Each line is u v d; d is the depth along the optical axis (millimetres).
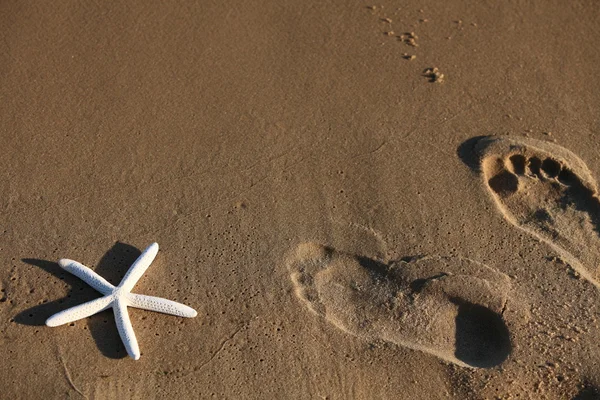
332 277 919
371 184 979
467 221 951
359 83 1067
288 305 894
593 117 1046
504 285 905
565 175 989
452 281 903
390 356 868
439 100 1056
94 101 1033
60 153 987
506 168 992
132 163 984
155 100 1038
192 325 881
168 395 845
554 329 883
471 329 894
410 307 897
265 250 928
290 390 850
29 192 956
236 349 869
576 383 859
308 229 944
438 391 853
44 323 875
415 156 1003
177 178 975
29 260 912
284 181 979
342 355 868
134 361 858
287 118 1030
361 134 1021
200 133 1013
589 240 945
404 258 925
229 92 1052
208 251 926
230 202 959
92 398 838
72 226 936
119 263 915
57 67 1061
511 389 852
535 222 958
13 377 847
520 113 1047
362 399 847
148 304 867
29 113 1018
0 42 1077
